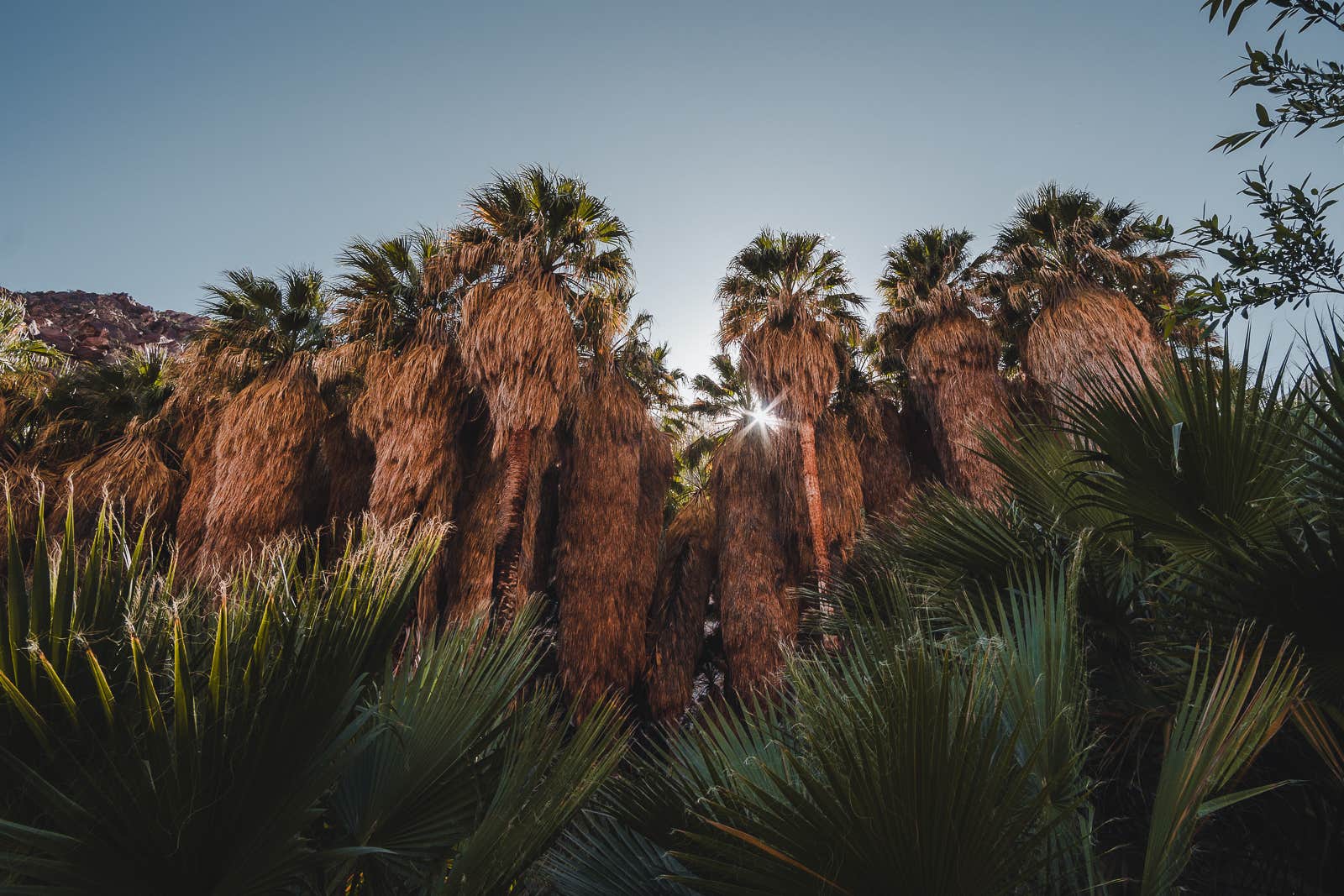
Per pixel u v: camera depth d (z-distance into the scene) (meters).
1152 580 3.02
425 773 2.28
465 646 2.70
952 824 1.46
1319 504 2.39
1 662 1.44
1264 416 2.39
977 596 3.17
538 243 12.55
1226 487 2.44
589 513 14.09
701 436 20.09
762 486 15.72
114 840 1.43
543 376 11.20
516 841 2.27
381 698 2.22
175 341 49.12
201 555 9.89
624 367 16.31
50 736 1.45
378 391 12.25
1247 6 1.52
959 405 12.70
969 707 1.46
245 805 1.58
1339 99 1.59
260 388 13.45
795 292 15.06
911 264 15.86
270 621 1.76
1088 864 1.73
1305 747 2.45
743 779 1.58
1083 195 13.20
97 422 15.44
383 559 2.18
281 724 1.65
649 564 15.66
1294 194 1.87
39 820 1.48
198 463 14.50
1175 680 2.70
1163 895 1.65
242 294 14.70
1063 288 11.97
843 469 14.62
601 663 13.21
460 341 11.67
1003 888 1.51
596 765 2.62
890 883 1.50
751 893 1.56
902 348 15.03
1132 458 2.57
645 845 2.57
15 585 1.48
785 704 2.42
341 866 2.09
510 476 10.90
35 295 51.59
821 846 1.51
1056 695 1.99
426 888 2.20
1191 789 1.66
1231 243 1.94
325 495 15.55
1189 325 2.33
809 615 3.79
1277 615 2.18
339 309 13.16
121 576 1.71
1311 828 2.44
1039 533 3.23
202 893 1.56
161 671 1.74
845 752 1.48
